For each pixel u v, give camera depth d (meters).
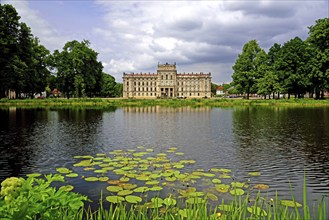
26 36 61.25
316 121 30.16
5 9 57.69
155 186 10.37
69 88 83.81
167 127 27.38
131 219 5.40
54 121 31.84
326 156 15.27
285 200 9.17
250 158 14.99
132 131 24.73
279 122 29.97
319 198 9.71
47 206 4.83
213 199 9.21
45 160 14.65
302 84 65.75
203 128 26.55
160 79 169.62
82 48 79.25
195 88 172.88
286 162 14.20
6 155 15.70
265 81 70.19
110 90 151.75
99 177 11.61
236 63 77.81
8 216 4.28
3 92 61.00
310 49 63.59
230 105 65.25
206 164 13.81
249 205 8.82
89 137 21.62
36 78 66.38
